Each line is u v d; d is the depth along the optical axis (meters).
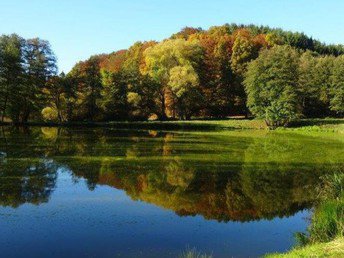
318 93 72.94
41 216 13.99
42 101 61.09
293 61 63.28
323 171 23.19
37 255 10.80
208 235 12.62
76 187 18.28
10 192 17.03
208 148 33.25
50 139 37.56
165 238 12.27
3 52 56.34
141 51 91.31
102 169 22.59
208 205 16.12
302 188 19.06
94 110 65.31
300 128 56.56
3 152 27.91
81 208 15.12
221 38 80.69
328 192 14.95
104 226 13.17
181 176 21.33
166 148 32.72
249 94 63.25
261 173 22.52
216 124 60.12
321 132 52.88
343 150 33.16
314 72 73.06
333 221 10.76
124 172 21.97
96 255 10.88
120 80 66.50
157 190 18.25
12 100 56.91
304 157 28.80
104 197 16.78
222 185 19.56
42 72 60.06
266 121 59.69
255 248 11.55
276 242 12.07
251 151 31.81
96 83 65.44
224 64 75.94
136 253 11.06
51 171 21.56
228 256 10.94
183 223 13.73
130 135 44.88
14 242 11.66
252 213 15.12
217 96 75.50
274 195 17.78
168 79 67.94
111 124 60.16
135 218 14.12
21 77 57.59
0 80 56.12
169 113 76.75
